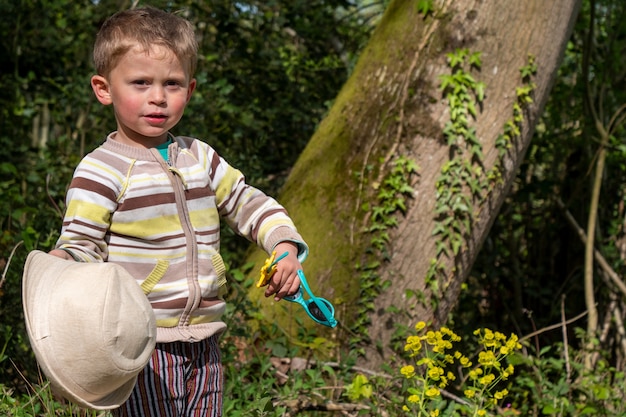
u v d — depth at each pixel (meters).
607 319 6.83
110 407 2.22
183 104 2.53
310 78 8.48
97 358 2.14
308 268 5.19
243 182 2.71
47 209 5.79
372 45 5.55
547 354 6.93
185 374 2.50
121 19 2.51
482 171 5.29
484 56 5.24
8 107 7.99
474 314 7.45
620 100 7.14
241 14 8.12
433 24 5.30
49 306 2.16
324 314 2.56
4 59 8.12
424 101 5.26
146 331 2.24
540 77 5.36
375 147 5.29
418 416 3.42
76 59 8.78
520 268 7.50
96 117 7.54
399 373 4.55
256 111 7.61
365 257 5.20
